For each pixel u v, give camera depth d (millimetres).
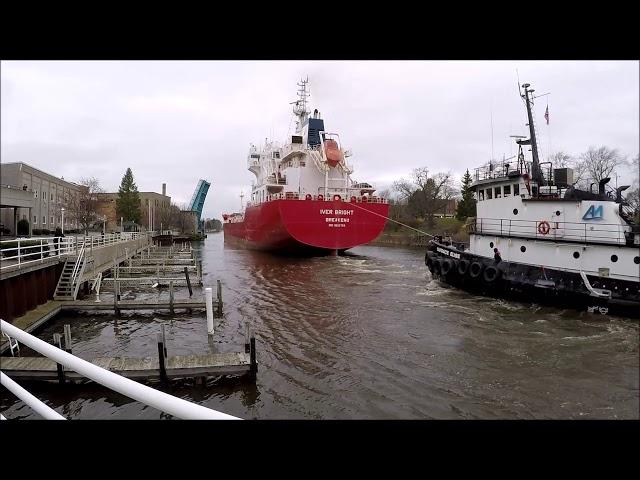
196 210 95812
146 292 20906
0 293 11859
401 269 27766
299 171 35250
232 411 8055
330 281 22531
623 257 14336
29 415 7930
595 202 15430
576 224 15820
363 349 11336
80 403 8367
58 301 15719
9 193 30016
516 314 14758
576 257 15375
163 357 9000
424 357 10672
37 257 18281
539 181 18250
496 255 17078
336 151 33406
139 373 9016
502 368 9883
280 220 31219
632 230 14906
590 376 9367
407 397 8484
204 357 9656
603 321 13680
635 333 12336
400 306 16250
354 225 32062
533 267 15758
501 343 11648
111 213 72750
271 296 18734
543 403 8102
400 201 90125
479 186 19688
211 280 23906
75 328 13953
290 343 11953
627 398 8266
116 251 27359
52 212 47156
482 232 18875
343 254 41188
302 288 20547
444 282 20094
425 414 7730
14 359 9273
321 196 31312
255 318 14852
